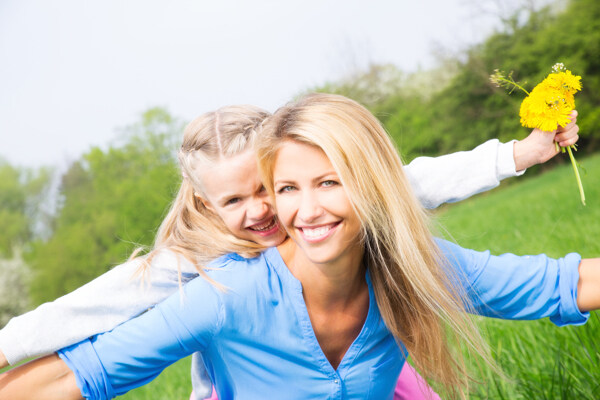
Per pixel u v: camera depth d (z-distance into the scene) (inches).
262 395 79.1
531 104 76.8
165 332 72.3
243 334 75.2
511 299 77.9
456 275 76.7
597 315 110.2
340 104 70.4
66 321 75.6
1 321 1403.8
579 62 938.1
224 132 98.3
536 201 455.5
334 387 77.7
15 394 71.1
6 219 1534.2
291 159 69.5
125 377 72.9
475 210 621.9
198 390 92.4
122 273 82.1
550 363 115.5
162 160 1454.2
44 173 1528.1
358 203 68.5
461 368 83.3
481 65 1050.1
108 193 1434.5
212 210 100.0
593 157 826.2
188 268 84.6
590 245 185.3
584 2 972.6
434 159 93.6
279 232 99.3
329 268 72.7
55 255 1424.7
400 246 71.6
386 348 79.7
